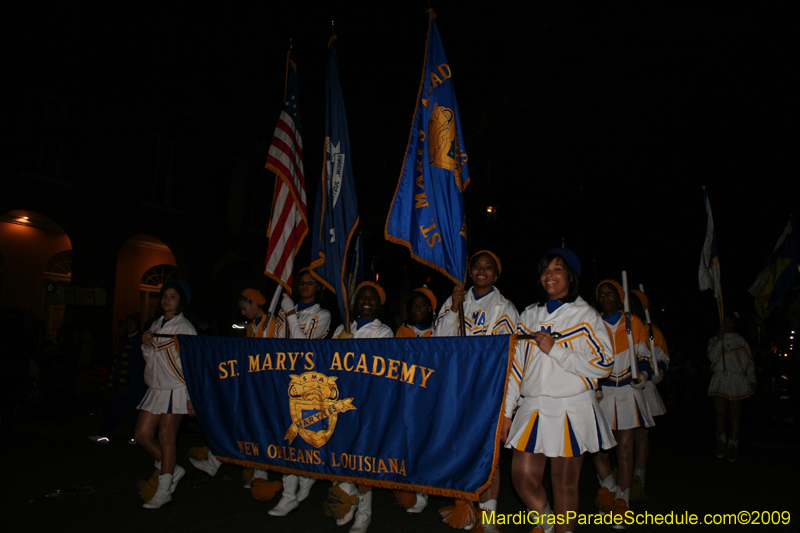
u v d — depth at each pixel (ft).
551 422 11.60
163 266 61.93
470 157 50.83
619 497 16.81
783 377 44.73
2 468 21.40
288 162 19.81
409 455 12.83
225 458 15.21
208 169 59.52
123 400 26.89
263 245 66.23
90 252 48.55
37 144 44.91
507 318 15.49
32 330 38.70
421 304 20.48
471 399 12.35
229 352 15.62
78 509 16.55
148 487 16.69
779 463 25.50
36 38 44.65
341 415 13.84
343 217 17.29
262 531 15.05
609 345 11.67
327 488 20.02
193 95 43.42
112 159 50.49
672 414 46.34
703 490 20.22
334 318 51.90
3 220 47.98
